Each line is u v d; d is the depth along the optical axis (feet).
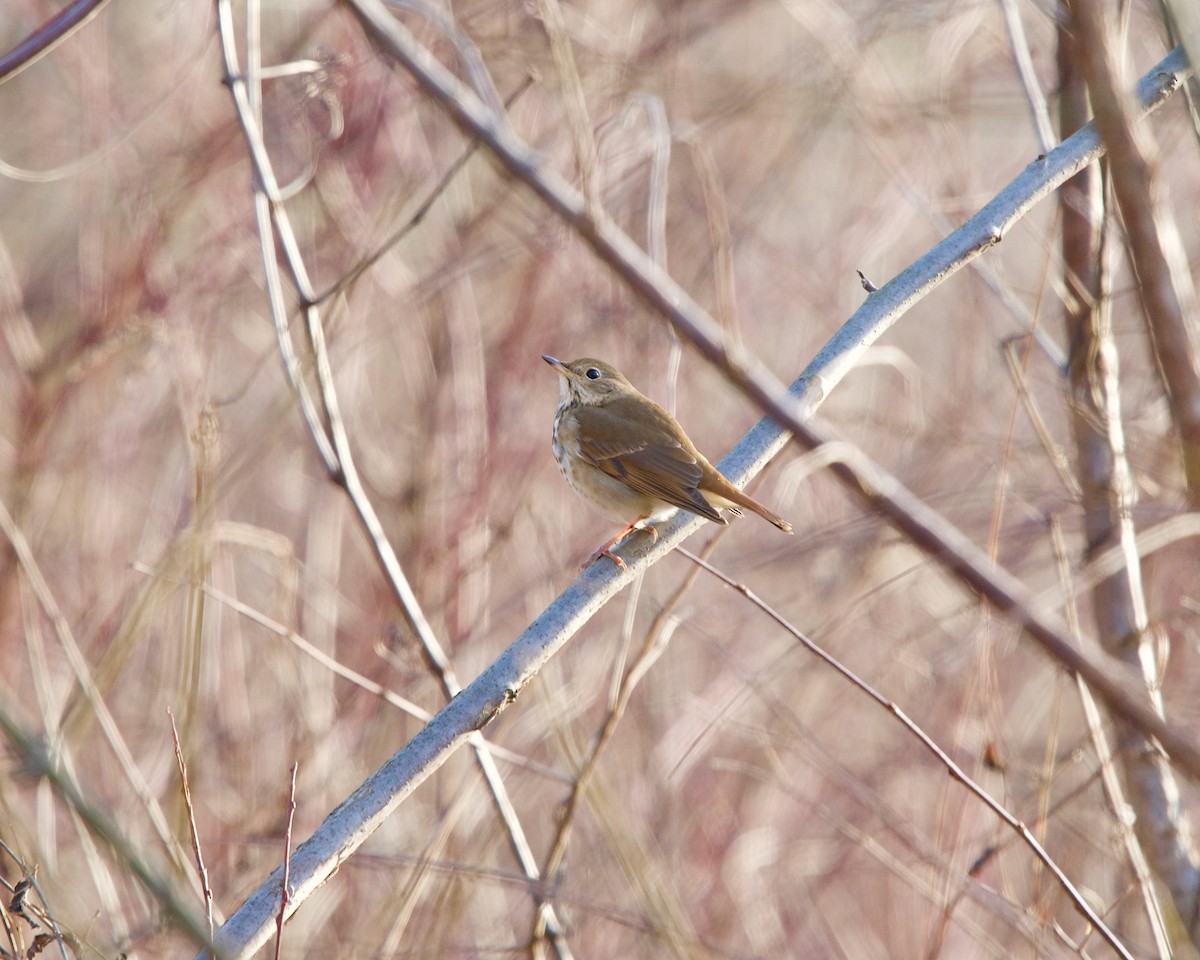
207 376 43.55
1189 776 17.76
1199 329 21.86
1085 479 31.65
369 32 27.89
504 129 28.25
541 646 23.27
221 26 29.32
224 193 44.37
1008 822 22.79
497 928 36.11
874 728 43.06
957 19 46.73
